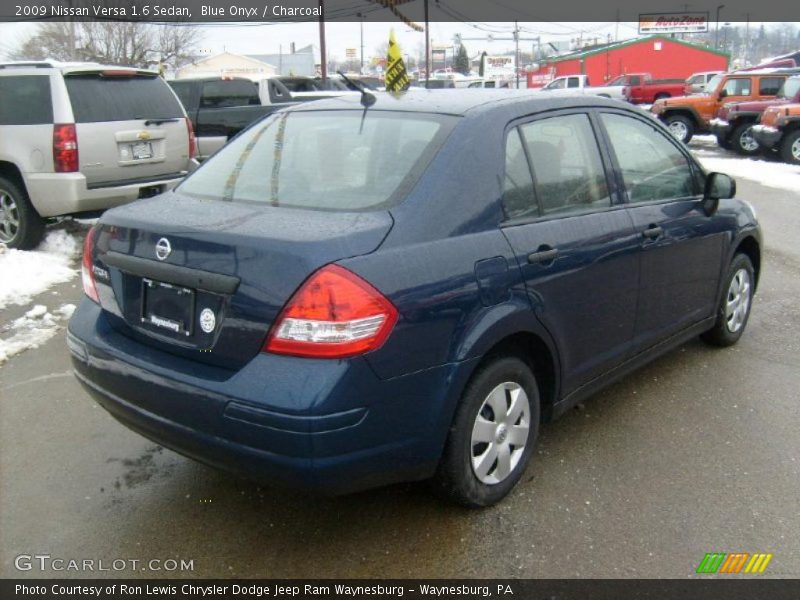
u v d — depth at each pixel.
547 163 3.55
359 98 3.82
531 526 3.22
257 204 3.20
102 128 7.76
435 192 3.01
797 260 7.97
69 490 3.53
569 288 3.47
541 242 3.33
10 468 3.73
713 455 3.83
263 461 2.63
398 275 2.73
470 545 3.09
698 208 4.57
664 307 4.31
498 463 3.30
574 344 3.60
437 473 3.10
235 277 2.71
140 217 3.16
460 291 2.93
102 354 3.09
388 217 2.87
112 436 4.07
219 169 3.68
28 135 7.61
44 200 7.65
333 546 3.10
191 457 2.91
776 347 5.36
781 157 16.84
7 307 6.17
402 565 2.98
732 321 5.25
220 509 3.38
